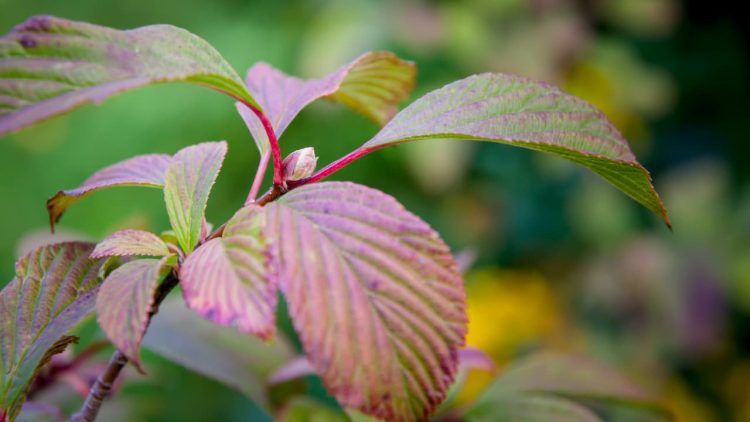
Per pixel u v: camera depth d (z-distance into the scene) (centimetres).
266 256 41
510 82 46
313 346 40
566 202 129
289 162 45
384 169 128
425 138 45
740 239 120
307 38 120
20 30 40
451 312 42
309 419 54
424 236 42
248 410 112
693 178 126
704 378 132
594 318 122
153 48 41
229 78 42
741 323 131
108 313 41
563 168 124
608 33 128
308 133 126
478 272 126
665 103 122
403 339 41
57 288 46
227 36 134
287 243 41
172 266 43
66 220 130
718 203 124
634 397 58
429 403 41
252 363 57
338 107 118
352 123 124
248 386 56
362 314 41
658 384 116
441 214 129
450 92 46
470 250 60
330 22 117
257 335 40
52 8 148
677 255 120
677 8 126
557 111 45
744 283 117
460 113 45
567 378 58
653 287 118
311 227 42
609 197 124
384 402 41
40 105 39
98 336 62
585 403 62
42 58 40
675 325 117
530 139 44
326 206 42
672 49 142
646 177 45
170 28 42
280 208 42
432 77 118
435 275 42
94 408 44
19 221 136
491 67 114
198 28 139
